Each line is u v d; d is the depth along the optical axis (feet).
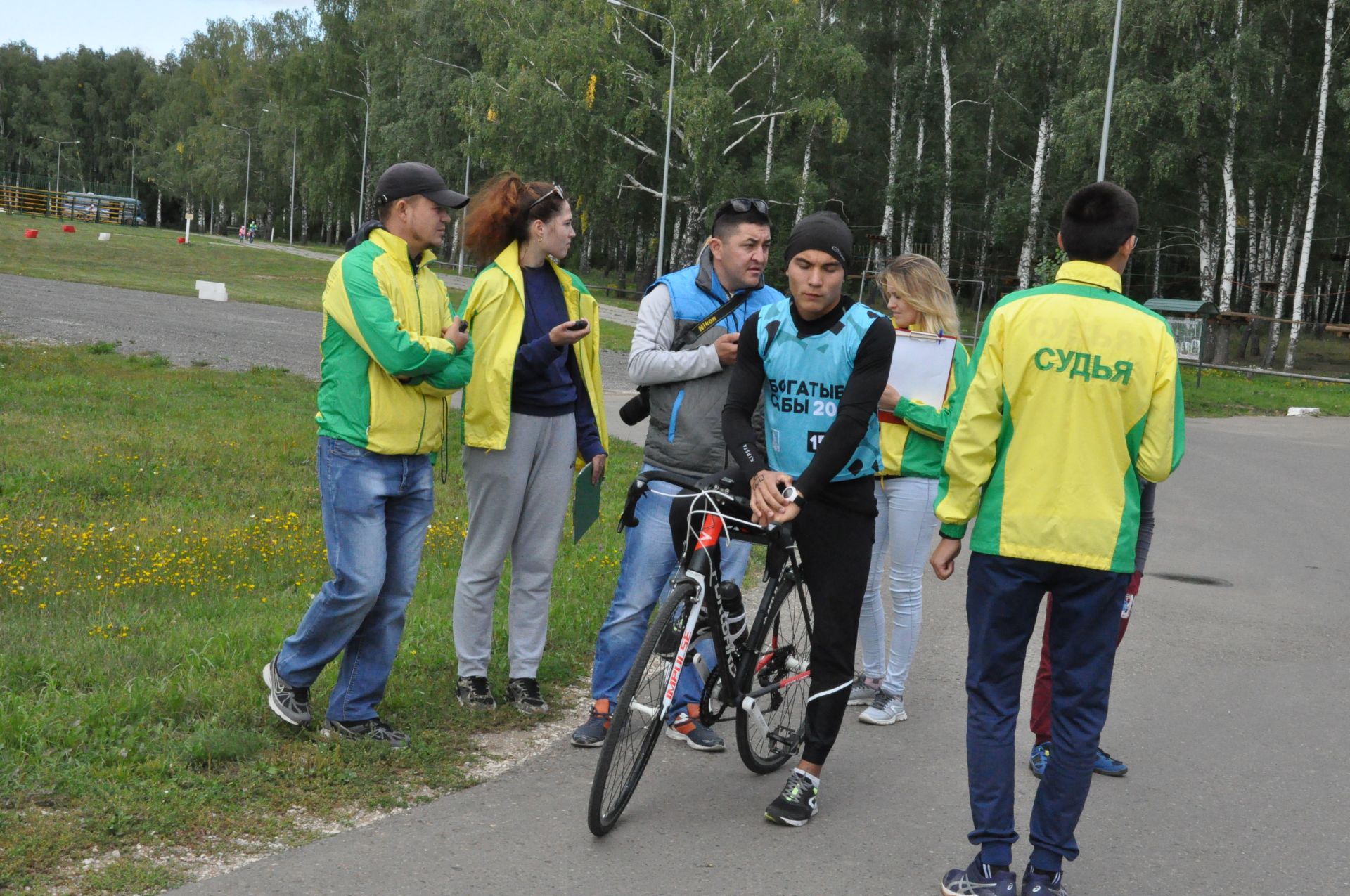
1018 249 159.33
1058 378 10.55
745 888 10.80
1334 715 17.04
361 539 13.28
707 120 124.77
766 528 12.23
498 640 18.43
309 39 264.11
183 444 38.19
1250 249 137.69
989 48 140.87
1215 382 95.35
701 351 14.03
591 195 137.80
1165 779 14.21
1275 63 106.83
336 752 13.08
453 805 12.33
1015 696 11.04
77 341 64.13
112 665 16.01
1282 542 32.89
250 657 16.71
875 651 17.03
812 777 12.44
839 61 130.93
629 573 14.46
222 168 293.23
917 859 11.68
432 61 182.09
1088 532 10.52
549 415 15.28
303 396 51.65
